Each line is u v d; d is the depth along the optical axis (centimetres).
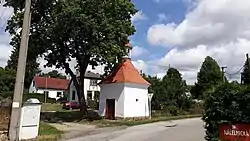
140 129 2583
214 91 1285
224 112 1238
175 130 2517
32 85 8950
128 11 3550
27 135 1709
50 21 3316
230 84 1262
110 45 3269
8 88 5825
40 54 3509
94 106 5409
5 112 2008
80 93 3628
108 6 3291
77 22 3158
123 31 3400
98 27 3152
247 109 1197
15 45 3319
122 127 2744
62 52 3559
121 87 3622
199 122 3478
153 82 4859
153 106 4669
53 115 3838
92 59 3578
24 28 1708
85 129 2500
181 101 5100
